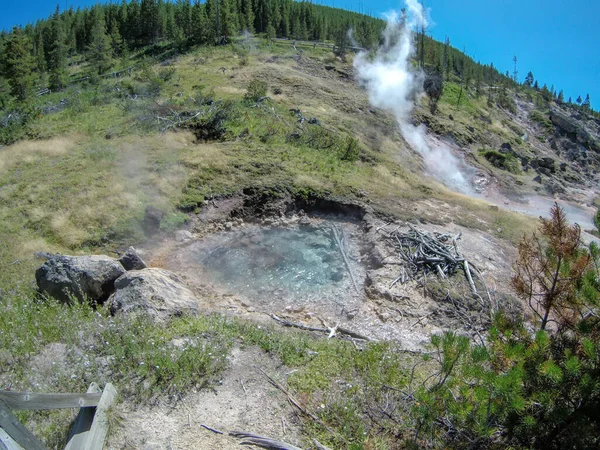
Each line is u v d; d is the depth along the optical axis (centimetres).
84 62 5647
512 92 6356
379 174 2130
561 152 4812
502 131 4547
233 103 2489
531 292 580
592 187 3853
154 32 5991
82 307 861
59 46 5056
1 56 4281
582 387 416
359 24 6394
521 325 545
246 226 1522
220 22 5128
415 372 709
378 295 1085
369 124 3247
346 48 5069
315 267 1259
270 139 2150
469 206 1911
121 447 494
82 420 493
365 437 545
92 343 686
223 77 3416
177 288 941
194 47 4747
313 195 1655
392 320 991
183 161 1772
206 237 1425
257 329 807
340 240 1428
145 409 561
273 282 1167
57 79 4022
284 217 1580
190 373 630
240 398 607
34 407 446
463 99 4909
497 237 1580
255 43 4869
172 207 1501
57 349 666
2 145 2247
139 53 5266
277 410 589
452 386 509
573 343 484
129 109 2470
